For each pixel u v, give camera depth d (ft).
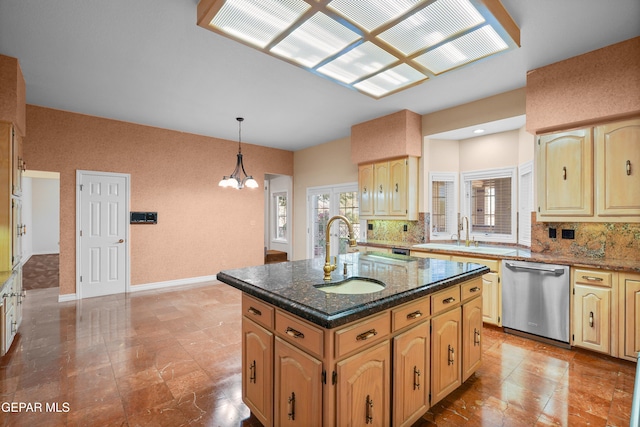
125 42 8.75
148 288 17.07
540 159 10.65
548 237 11.18
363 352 4.92
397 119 14.55
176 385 7.64
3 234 9.58
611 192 9.21
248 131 18.22
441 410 6.69
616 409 6.69
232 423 6.30
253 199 21.45
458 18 6.85
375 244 15.25
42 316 12.58
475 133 14.43
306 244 22.80
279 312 5.43
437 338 6.48
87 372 8.21
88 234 15.34
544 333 9.92
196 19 7.70
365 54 8.39
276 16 6.79
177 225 18.08
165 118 15.72
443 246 13.88
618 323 8.60
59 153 14.53
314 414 4.69
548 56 9.58
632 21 7.82
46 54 9.36
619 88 8.82
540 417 6.45
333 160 20.57
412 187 14.84
